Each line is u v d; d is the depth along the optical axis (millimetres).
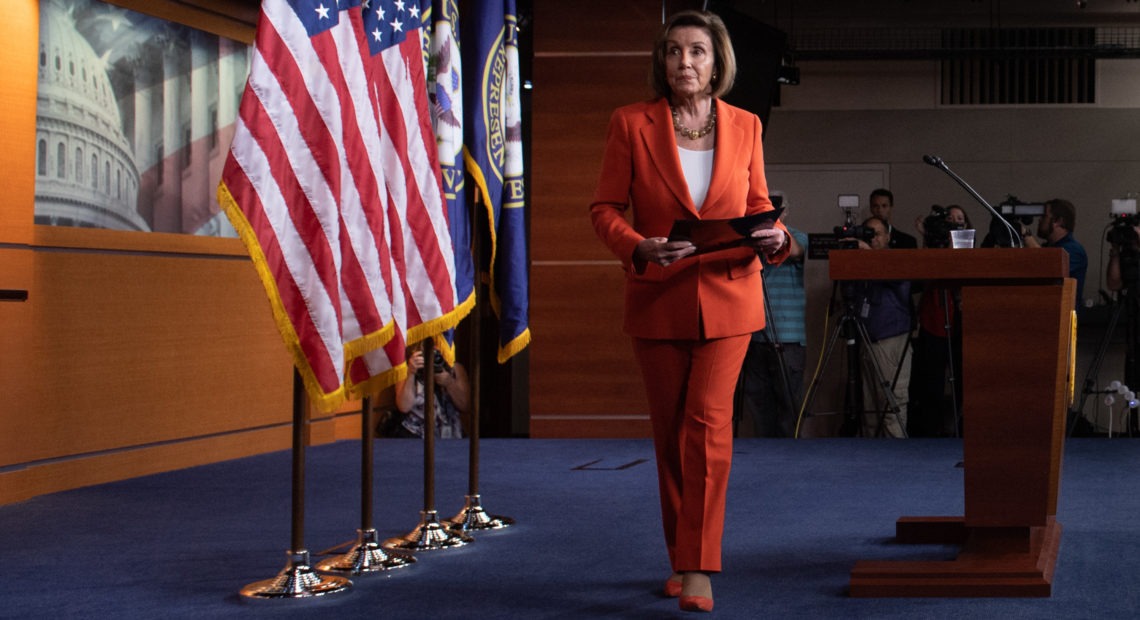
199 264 5621
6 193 4520
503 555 3480
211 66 5707
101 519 4156
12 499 4539
